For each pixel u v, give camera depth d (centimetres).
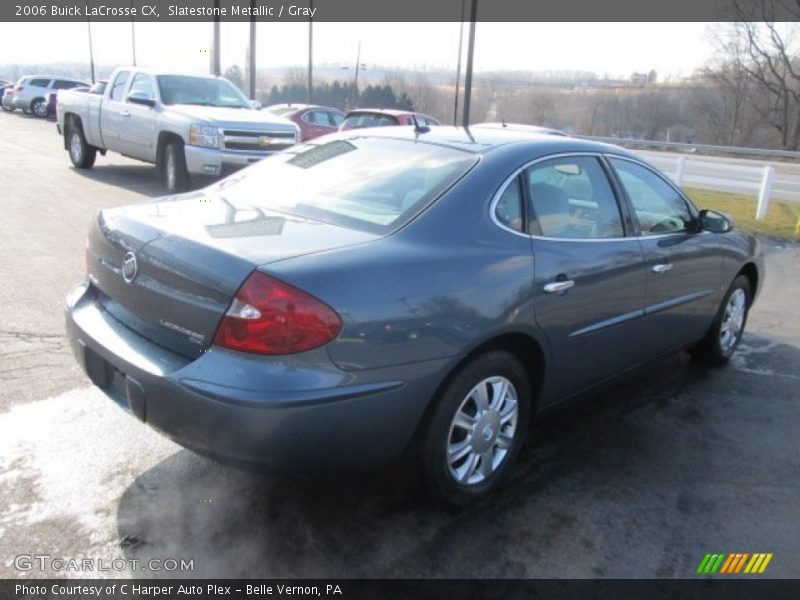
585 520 321
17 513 302
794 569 296
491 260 310
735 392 480
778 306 704
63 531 293
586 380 384
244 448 256
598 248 367
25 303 557
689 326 465
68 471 335
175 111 1084
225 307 258
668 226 439
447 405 299
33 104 3192
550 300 332
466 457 321
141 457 351
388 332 270
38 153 1631
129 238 302
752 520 329
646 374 508
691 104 5156
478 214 320
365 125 1490
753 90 5062
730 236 496
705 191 1552
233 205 340
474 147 359
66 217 891
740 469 375
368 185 341
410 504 325
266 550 289
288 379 252
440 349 287
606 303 371
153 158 1150
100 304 323
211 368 257
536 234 340
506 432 339
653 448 394
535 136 392
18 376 428
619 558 297
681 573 290
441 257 296
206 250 272
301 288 255
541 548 300
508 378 329
